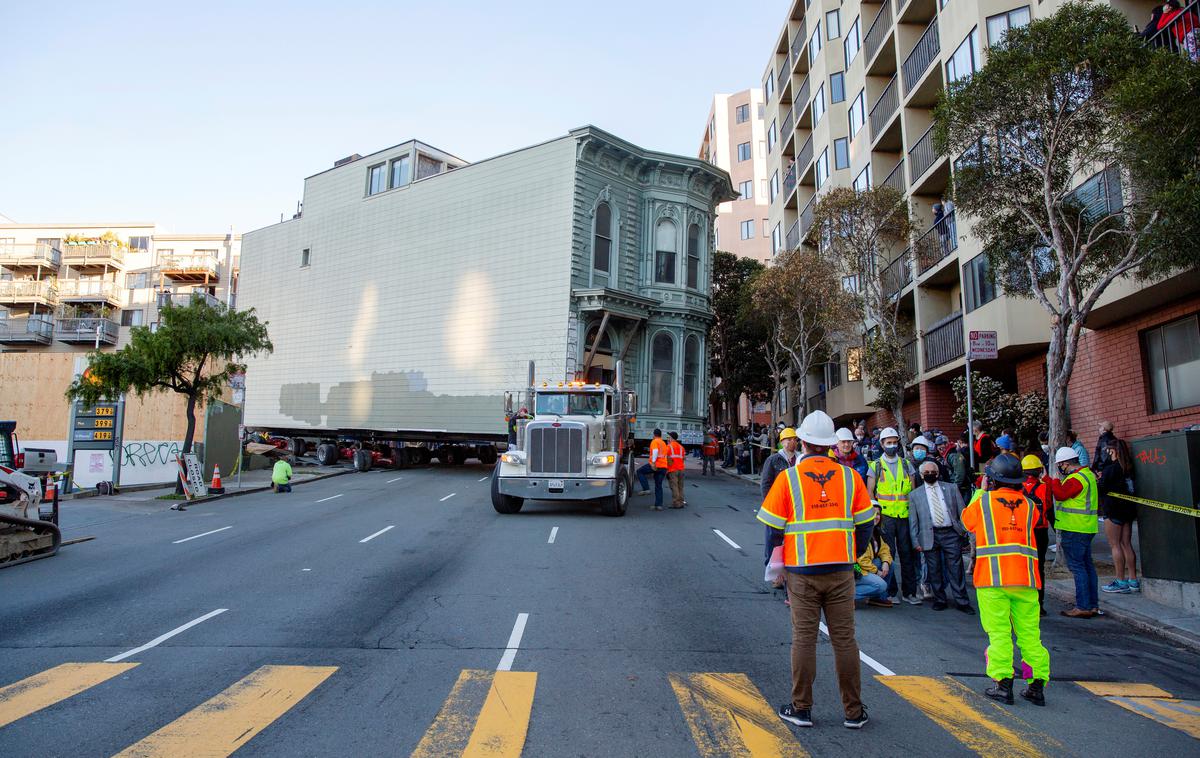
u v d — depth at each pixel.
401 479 26.28
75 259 56.19
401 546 12.76
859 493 5.50
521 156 27.02
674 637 7.48
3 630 7.65
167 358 20.75
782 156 41.19
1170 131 9.27
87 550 12.78
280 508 18.77
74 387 22.28
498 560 11.48
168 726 5.11
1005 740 5.09
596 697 5.75
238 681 6.06
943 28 20.94
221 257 58.19
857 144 29.00
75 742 4.84
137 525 15.93
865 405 29.45
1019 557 5.96
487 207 27.59
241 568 10.92
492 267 27.12
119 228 58.59
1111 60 10.22
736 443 34.22
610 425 17.73
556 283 25.47
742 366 36.81
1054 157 11.27
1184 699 6.01
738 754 4.78
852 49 29.72
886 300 20.86
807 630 5.31
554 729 5.12
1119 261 10.96
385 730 5.07
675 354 28.31
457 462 31.97
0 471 11.84
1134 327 14.37
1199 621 8.12
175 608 8.55
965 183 11.95
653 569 10.91
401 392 28.89
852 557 5.36
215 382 22.69
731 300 35.59
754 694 5.89
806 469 5.54
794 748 4.88
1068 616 8.77
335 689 5.88
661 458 18.14
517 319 26.20
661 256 28.52
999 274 12.98
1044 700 5.89
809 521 5.40
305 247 33.88
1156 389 13.93
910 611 9.04
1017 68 10.98
